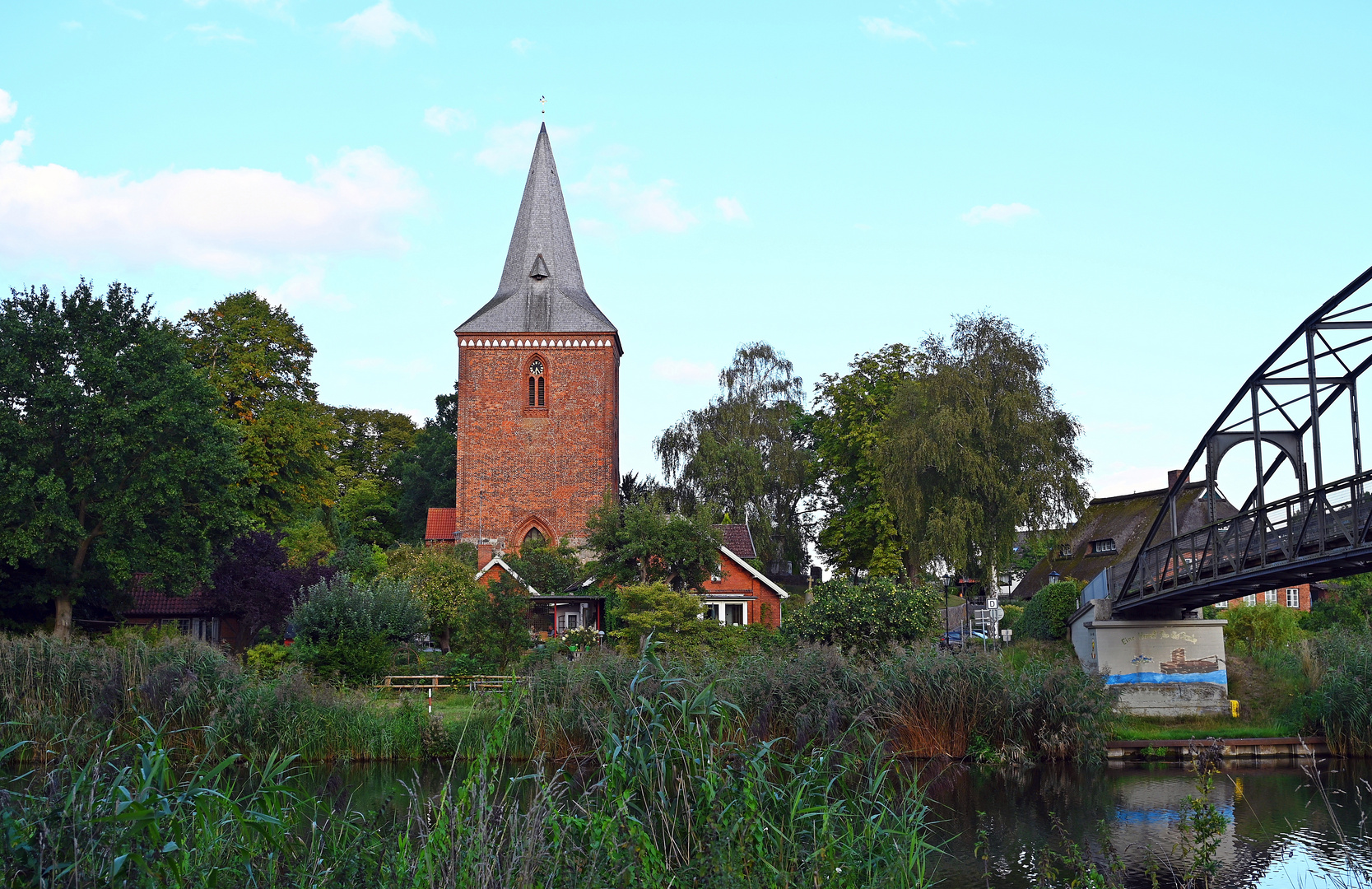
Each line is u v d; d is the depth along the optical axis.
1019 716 22.73
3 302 35.09
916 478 43.97
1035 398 44.00
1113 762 23.38
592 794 9.80
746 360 68.62
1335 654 27.16
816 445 68.00
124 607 39.72
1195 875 10.49
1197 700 28.83
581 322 57.16
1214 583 24.23
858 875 9.73
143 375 35.84
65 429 34.56
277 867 8.32
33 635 24.67
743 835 9.20
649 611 34.97
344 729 22.17
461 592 40.06
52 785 8.12
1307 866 14.30
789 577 66.12
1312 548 21.55
